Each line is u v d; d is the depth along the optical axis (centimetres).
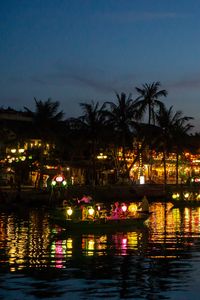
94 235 3528
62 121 7738
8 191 6325
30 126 7606
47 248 2917
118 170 8706
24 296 1856
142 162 9519
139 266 2367
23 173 6894
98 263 2439
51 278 2120
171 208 6281
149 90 8150
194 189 8381
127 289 1953
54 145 8075
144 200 4700
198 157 11412
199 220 4706
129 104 8169
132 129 8175
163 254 2700
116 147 8662
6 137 7775
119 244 3088
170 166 11206
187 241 3225
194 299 1831
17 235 3500
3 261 2492
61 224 3691
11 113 9150
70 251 2811
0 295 1869
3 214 5156
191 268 2322
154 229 3925
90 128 8025
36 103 7494
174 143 8988
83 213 3841
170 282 2055
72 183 7656
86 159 8738
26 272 2231
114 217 3853
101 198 7375
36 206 6019
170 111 8831
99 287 1978
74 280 2086
